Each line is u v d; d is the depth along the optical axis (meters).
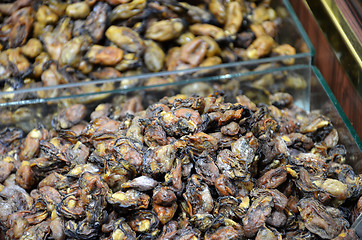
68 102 0.81
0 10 0.88
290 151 0.75
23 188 0.72
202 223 0.64
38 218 0.68
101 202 0.65
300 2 0.90
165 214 0.65
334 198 0.69
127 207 0.64
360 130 0.78
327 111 0.80
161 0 0.87
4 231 0.68
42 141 0.74
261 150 0.70
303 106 0.86
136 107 0.81
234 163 0.67
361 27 0.77
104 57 0.82
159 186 0.66
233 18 0.88
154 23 0.85
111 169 0.67
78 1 0.87
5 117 0.80
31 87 0.81
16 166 0.76
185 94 0.83
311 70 0.84
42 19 0.86
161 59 0.84
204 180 0.67
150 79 0.82
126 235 0.64
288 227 0.67
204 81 0.83
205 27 0.86
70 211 0.65
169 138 0.71
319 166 0.71
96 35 0.84
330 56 0.83
